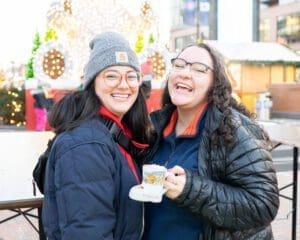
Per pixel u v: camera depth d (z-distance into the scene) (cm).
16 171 288
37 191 233
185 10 2572
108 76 171
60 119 167
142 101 196
